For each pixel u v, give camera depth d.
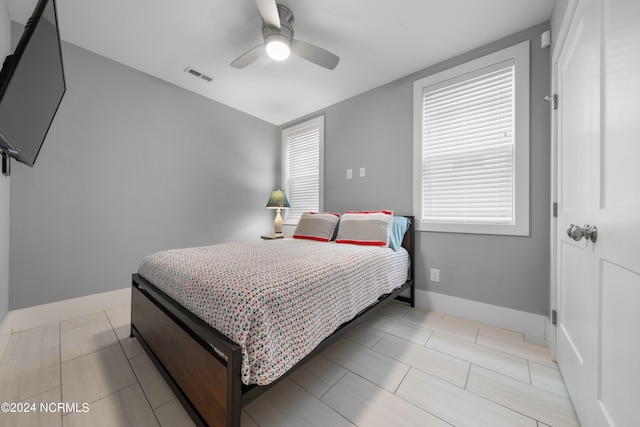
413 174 2.49
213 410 0.94
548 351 1.66
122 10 1.75
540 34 1.87
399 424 1.08
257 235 3.64
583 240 1.10
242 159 3.44
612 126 0.86
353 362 1.53
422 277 2.43
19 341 1.71
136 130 2.47
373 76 2.58
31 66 1.02
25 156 1.30
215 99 3.10
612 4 0.86
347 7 1.73
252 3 1.70
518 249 1.95
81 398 1.20
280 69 2.47
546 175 1.84
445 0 1.67
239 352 0.86
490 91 2.10
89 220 2.19
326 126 3.29
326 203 3.27
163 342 1.32
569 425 1.08
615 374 0.81
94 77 2.21
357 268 1.57
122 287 2.37
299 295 1.11
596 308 0.95
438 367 1.48
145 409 1.15
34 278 1.93
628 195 0.75
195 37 2.03
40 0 0.98
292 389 1.29
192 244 2.91
